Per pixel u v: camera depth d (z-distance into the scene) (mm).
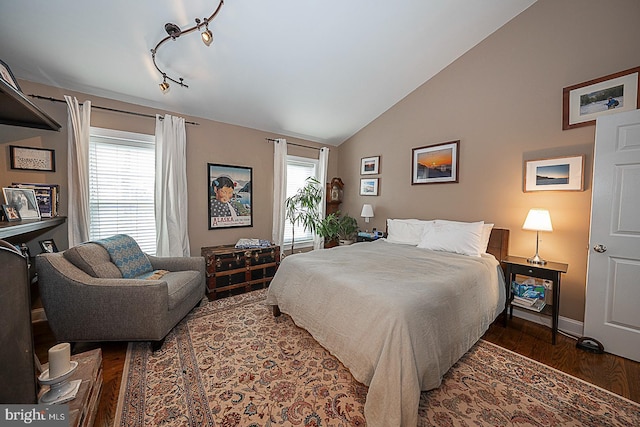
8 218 1932
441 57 3090
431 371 1407
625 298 1934
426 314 1447
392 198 3979
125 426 1303
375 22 2436
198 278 2574
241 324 2387
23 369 890
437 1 2342
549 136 2459
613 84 2092
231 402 1471
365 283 1705
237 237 3750
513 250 2717
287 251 4402
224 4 2014
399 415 1210
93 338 1883
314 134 4406
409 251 2768
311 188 4285
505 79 2748
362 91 3469
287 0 2088
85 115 2518
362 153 4441
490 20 2670
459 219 3184
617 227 1961
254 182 3889
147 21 2037
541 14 2480
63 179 2527
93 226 2734
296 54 2652
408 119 3711
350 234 4539
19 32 1975
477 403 1483
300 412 1408
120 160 2854
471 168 3053
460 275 1942
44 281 1808
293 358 1881
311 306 1933
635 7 2000
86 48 2189
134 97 2838
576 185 2291
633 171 1890
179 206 3072
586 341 2070
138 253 2521
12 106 1888
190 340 2107
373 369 1399
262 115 3615
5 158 2268
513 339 2221
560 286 2410
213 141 3473
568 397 1536
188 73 2648
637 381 1682
